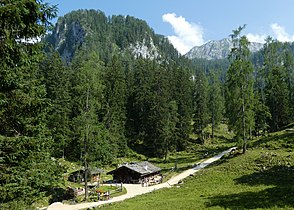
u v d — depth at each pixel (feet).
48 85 254.06
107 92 278.05
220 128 372.79
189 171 181.88
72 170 191.72
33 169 50.49
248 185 103.04
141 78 326.03
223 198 88.02
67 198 135.54
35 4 41.93
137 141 296.30
